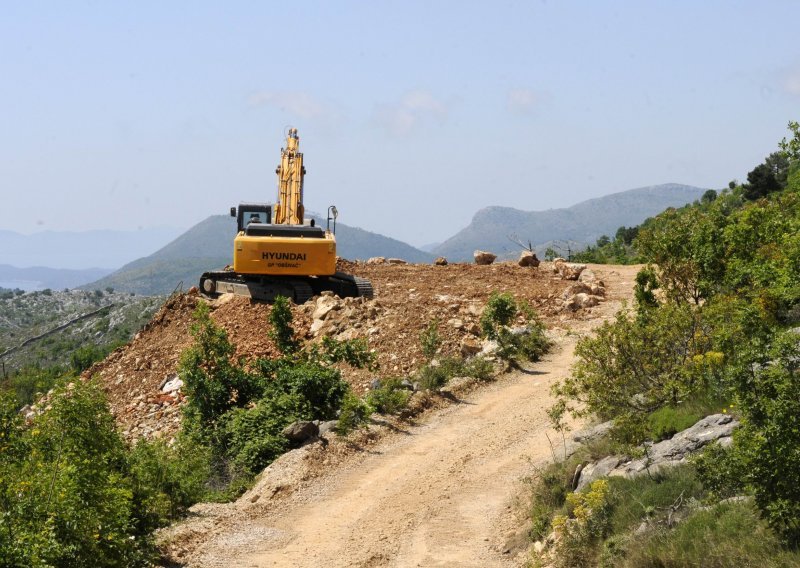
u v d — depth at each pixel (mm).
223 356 21000
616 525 11352
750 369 9758
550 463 15398
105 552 10883
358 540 13523
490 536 13477
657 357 14750
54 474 10328
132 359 29641
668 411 13711
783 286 16453
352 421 19109
